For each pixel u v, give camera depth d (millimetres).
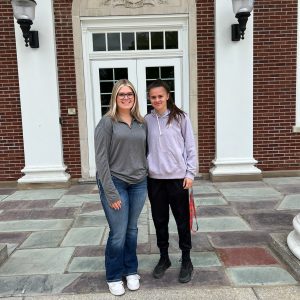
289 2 6938
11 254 3951
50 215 5305
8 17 6816
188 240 3254
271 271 3410
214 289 3113
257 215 5012
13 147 7160
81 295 3086
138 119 3016
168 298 3000
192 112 7164
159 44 7191
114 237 2992
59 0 6824
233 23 6781
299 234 3490
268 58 7086
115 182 2936
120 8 6973
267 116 7246
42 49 6707
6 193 6711
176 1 6977
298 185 6664
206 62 7070
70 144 7207
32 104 6828
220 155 7082
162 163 3084
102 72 7223
